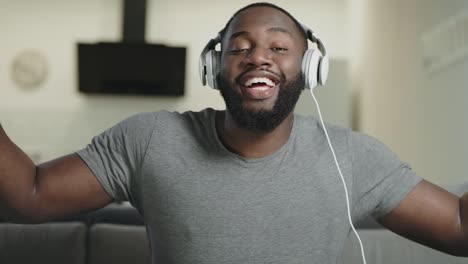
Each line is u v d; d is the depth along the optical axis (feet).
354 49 17.75
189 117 3.63
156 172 3.38
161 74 17.66
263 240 3.30
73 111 18.30
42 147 18.15
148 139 3.48
